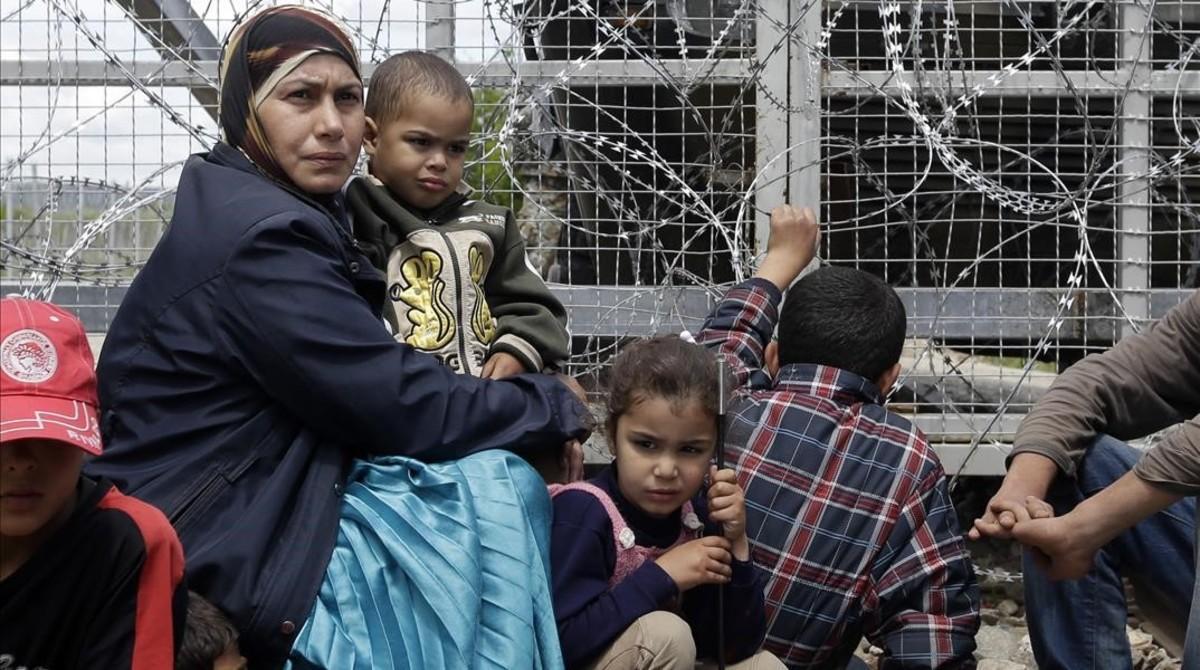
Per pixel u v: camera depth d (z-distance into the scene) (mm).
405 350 3225
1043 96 4570
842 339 3459
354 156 3426
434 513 3100
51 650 2643
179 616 2738
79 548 2645
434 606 2982
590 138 4488
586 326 4512
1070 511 3473
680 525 3258
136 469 3137
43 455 2574
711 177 4312
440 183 3650
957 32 4383
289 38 3352
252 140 3383
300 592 2980
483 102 4902
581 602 3088
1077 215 4332
